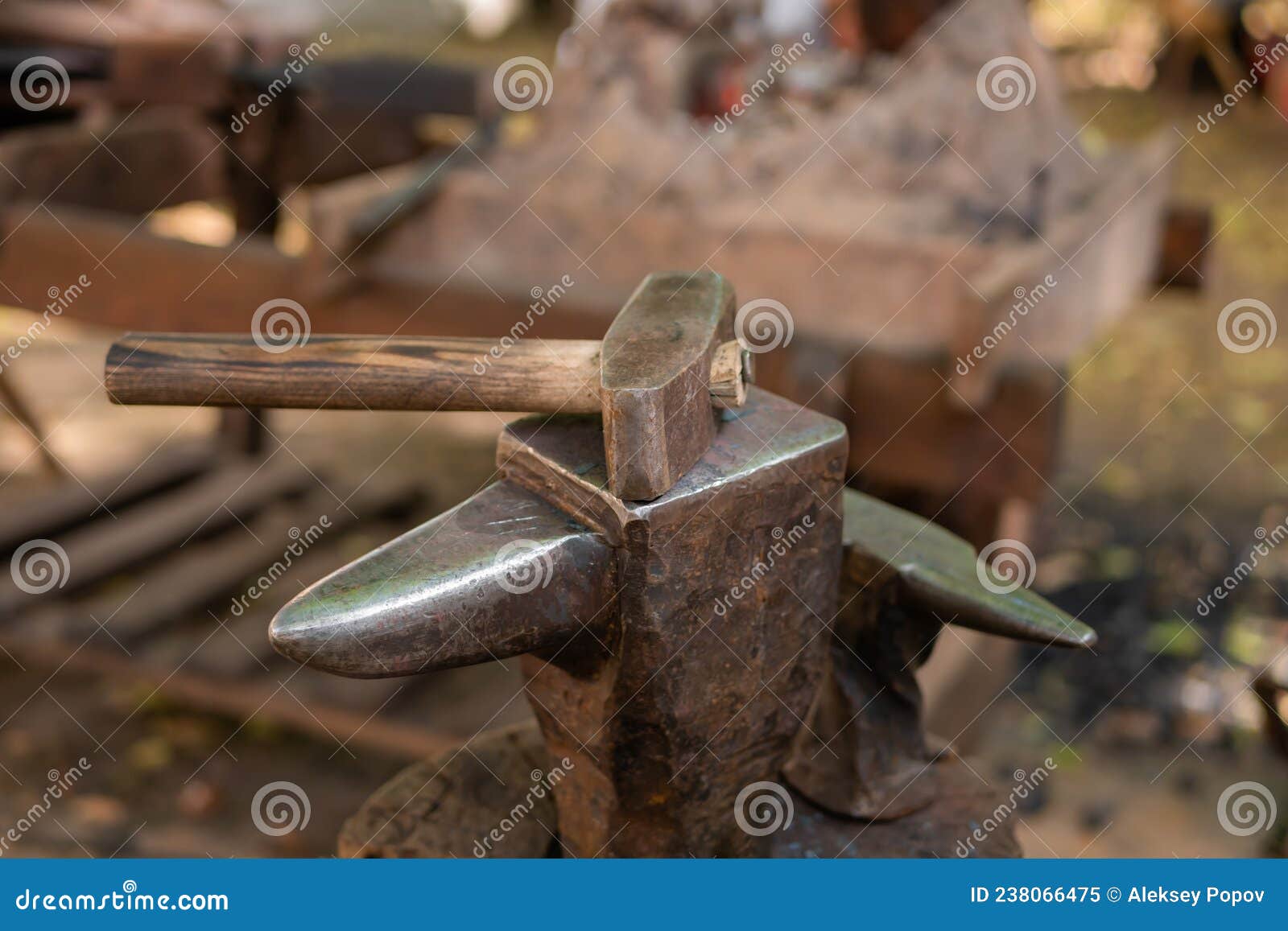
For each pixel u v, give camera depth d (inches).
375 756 142.4
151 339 46.3
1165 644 155.5
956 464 119.0
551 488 44.8
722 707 47.1
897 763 56.6
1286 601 164.9
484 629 40.5
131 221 167.5
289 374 45.6
